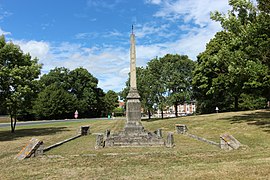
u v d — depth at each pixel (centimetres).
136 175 930
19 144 1986
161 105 5244
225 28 2350
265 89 2978
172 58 5675
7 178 962
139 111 2092
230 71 2258
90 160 1238
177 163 1114
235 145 1459
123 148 1703
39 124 4766
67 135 2642
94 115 9900
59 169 1073
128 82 5456
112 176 931
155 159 1220
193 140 2055
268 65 2061
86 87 9575
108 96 11369
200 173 902
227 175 853
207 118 3656
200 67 4644
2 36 2756
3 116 8788
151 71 5456
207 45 4747
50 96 8012
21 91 2600
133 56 2161
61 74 9425
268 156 1141
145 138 1842
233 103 5519
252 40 2080
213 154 1296
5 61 2706
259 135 1872
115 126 4025
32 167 1135
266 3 1948
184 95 5428
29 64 2922
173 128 3200
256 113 3453
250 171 880
